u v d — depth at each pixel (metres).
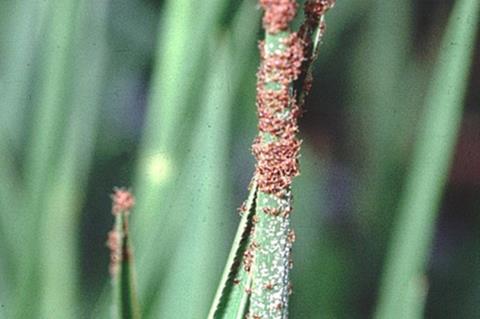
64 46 0.25
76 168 0.26
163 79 0.24
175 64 0.24
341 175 0.44
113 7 0.41
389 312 0.26
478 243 0.45
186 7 0.24
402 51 0.39
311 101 0.46
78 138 0.25
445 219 0.47
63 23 0.24
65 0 0.24
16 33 0.31
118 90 0.42
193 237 0.25
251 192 0.20
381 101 0.40
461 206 0.47
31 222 0.25
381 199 0.40
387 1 0.39
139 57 0.42
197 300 0.25
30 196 0.25
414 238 0.26
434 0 0.43
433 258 0.45
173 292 0.25
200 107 0.24
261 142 0.20
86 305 0.38
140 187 0.25
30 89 0.31
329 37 0.43
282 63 0.20
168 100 0.24
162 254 0.25
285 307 0.20
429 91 0.39
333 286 0.40
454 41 0.25
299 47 0.20
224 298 0.20
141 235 0.25
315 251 0.41
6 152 0.29
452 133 0.25
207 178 0.25
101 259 0.40
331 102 0.46
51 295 0.26
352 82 0.41
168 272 0.25
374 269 0.40
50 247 0.25
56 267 0.25
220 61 0.24
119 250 0.20
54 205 0.25
